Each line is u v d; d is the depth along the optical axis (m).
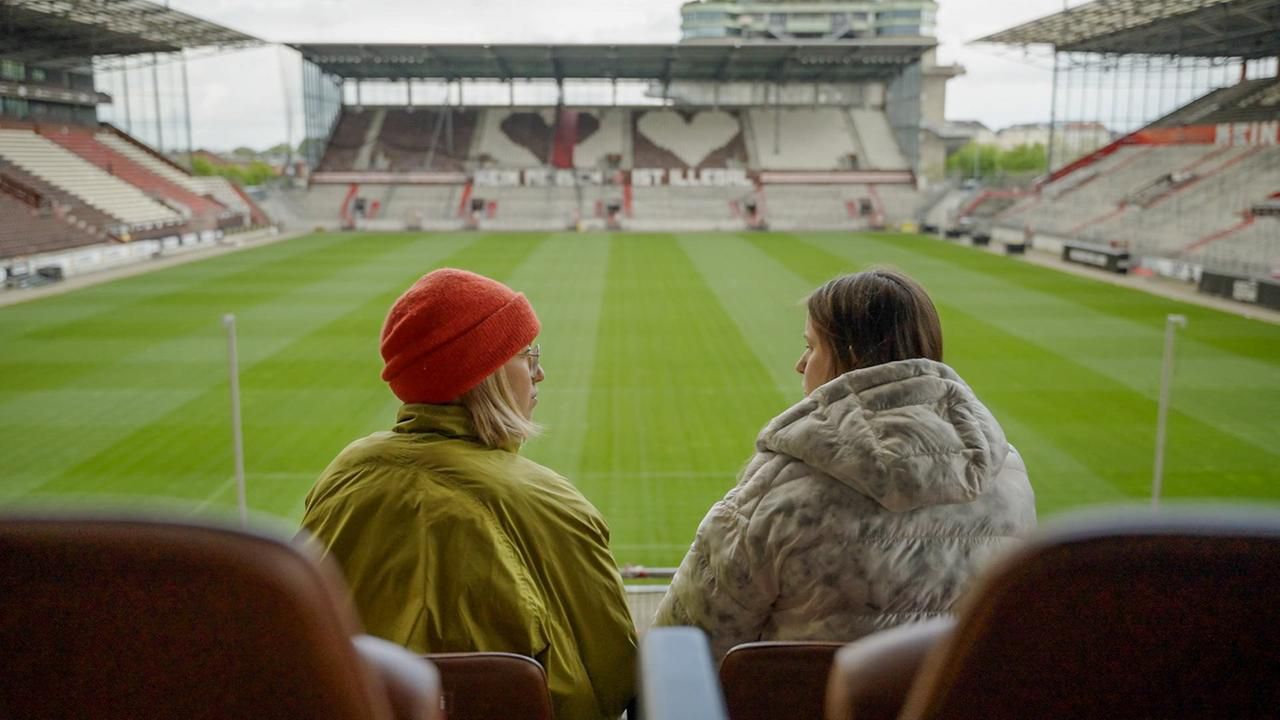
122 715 0.83
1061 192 43.50
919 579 1.77
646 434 12.66
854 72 56.69
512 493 1.93
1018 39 42.56
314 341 18.67
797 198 52.94
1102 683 0.81
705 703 0.87
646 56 50.44
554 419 13.39
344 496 1.94
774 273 29.97
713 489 10.67
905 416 1.74
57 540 0.74
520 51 48.88
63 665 0.81
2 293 25.41
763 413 13.69
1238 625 0.76
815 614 1.81
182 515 0.78
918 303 1.95
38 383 15.25
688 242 41.41
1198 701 0.80
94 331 19.72
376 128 57.94
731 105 59.91
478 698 1.70
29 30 36.75
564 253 36.38
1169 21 36.34
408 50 48.72
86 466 11.28
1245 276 23.98
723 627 1.97
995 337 19.16
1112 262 30.19
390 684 1.04
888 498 1.70
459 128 58.09
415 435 2.01
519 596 1.86
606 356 17.42
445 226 49.53
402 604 1.86
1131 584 0.75
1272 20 34.38
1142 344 18.42
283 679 0.82
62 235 32.06
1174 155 40.72
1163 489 10.58
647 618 4.86
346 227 49.00
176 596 0.77
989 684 0.83
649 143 57.19
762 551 1.84
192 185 45.78
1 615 0.78
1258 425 12.88
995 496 1.82
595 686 2.01
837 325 1.95
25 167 36.53
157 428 12.80
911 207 52.75
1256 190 32.91
